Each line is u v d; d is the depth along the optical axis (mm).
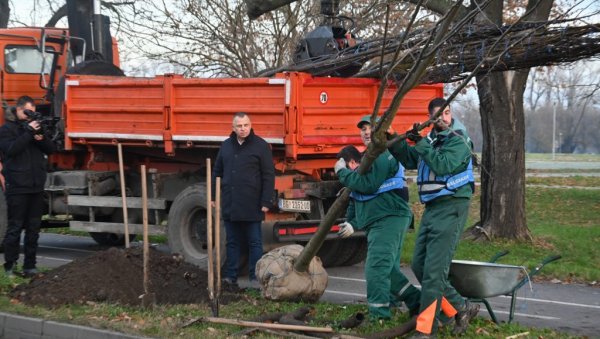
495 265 6773
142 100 11227
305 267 7824
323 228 7371
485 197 14289
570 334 7332
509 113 13984
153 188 11805
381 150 6383
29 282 8531
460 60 9211
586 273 11188
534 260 12289
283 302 8000
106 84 11586
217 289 7410
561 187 25438
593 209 20125
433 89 11633
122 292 8039
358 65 10602
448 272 6637
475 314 6969
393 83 10320
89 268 8297
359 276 11180
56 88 13008
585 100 13586
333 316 7457
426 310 6504
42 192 9750
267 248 10328
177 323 7062
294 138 9875
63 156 13102
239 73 17125
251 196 9336
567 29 8352
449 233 6551
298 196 10625
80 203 12273
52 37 13273
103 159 12352
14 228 9578
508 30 5965
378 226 7211
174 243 11039
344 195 7133
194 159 11492
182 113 10836
